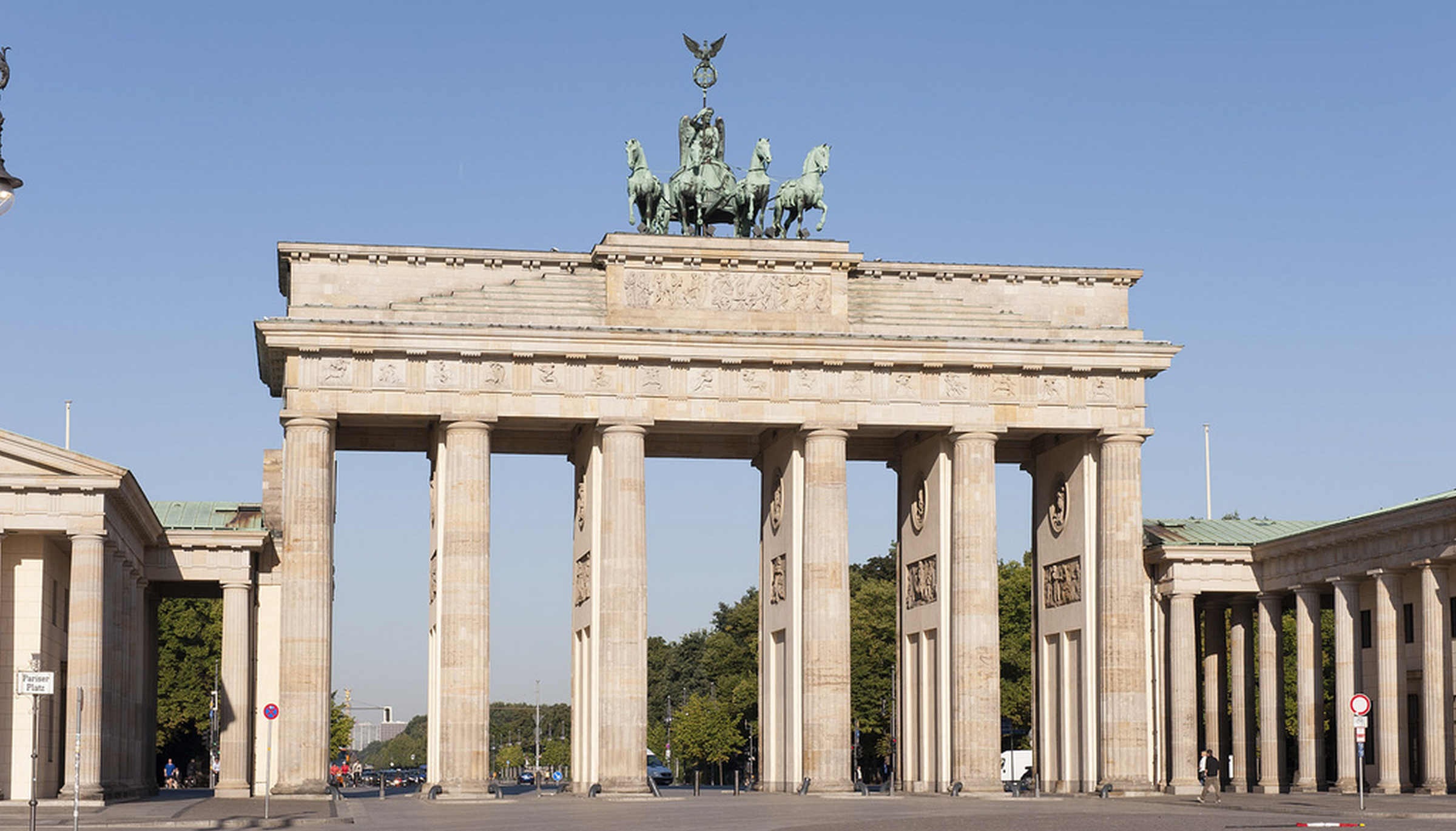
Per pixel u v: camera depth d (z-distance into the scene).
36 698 68.25
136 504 113.06
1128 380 133.88
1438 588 114.44
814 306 131.12
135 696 124.44
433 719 132.12
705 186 133.12
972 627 130.25
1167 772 138.75
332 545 125.75
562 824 85.94
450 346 125.00
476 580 124.38
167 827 81.56
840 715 128.25
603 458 128.25
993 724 129.88
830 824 83.62
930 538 136.62
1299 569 131.00
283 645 121.69
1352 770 124.06
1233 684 143.62
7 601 106.12
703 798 123.88
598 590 128.25
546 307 128.25
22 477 102.56
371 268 127.69
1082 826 80.56
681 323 129.25
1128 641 130.75
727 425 130.75
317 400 123.62
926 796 127.75
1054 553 140.75
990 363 131.62
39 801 102.31
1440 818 86.94
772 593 138.00
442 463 125.88
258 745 132.12
